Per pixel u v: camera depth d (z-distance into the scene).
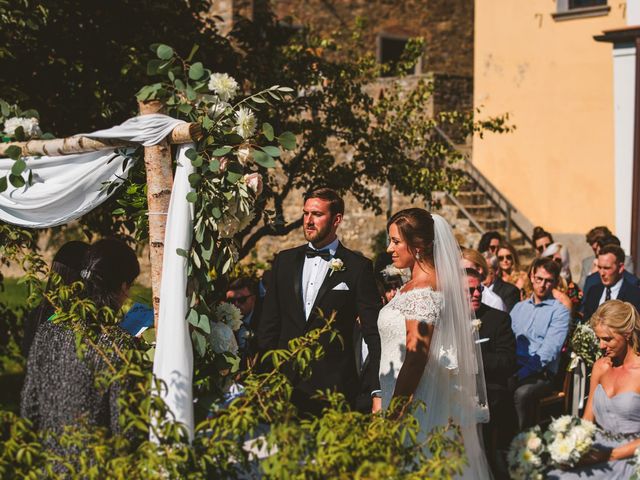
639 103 11.05
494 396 5.84
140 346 3.98
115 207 7.00
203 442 3.40
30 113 4.58
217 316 4.07
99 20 7.32
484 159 15.12
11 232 4.64
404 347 4.46
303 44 9.21
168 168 3.88
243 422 3.34
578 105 13.90
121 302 4.01
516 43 14.62
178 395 3.62
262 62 8.17
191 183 3.79
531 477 4.63
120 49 7.07
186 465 3.31
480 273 6.05
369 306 4.80
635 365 4.98
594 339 6.47
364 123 8.93
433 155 9.26
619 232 11.40
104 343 3.67
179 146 3.87
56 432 3.59
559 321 6.75
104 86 6.96
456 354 4.44
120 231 8.02
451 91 15.76
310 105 8.76
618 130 11.34
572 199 14.02
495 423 5.82
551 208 14.27
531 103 14.47
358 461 3.19
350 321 4.85
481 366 4.73
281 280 4.98
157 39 7.27
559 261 8.80
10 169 4.39
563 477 4.70
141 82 7.03
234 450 3.37
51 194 4.29
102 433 3.30
